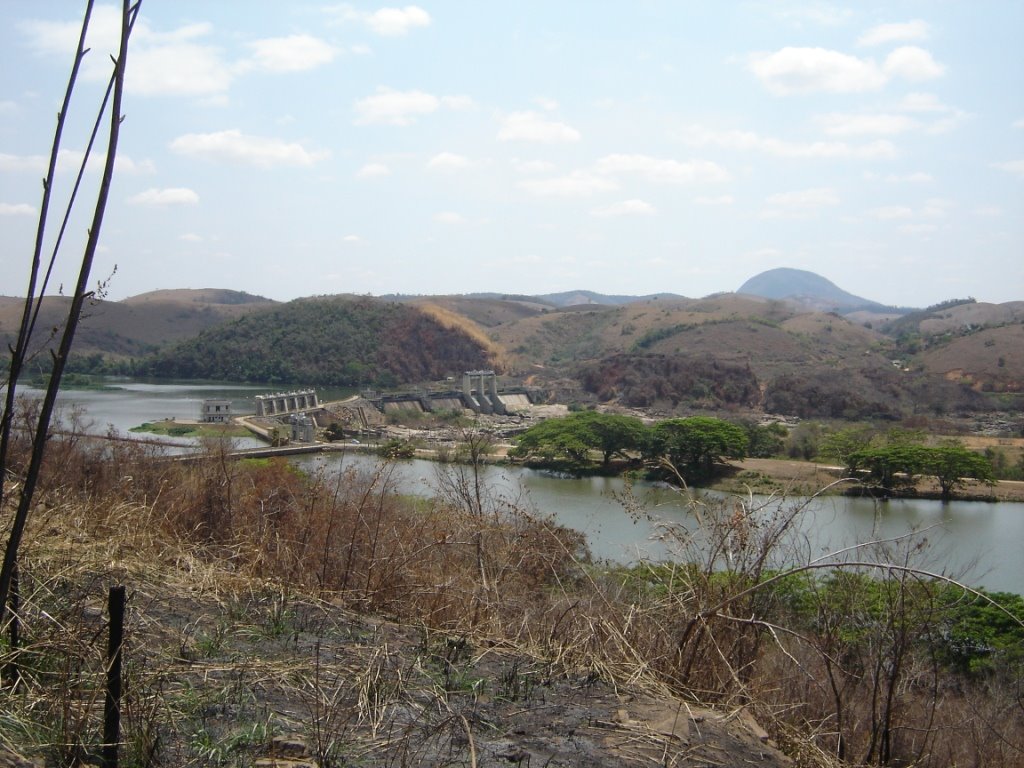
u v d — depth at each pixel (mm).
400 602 6648
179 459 14688
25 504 2922
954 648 10023
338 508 8234
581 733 4457
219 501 8992
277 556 7094
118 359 147375
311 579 6891
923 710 7055
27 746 3400
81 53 2861
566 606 6586
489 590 6848
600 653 5688
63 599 5031
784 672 6289
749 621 5457
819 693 6191
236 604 5910
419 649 5562
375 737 4031
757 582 6164
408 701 4602
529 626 6289
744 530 6289
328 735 3939
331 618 6055
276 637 5414
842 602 6496
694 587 6273
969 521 33781
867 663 6309
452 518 8273
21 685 3910
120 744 3459
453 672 5180
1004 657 9648
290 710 4266
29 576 5090
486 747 4105
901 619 6012
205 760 3621
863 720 6273
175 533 7465
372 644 5531
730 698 5254
